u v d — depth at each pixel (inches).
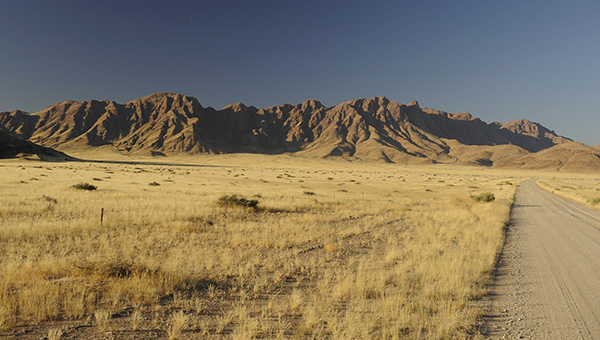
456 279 312.5
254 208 904.3
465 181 3821.4
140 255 386.0
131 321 219.8
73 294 255.9
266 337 201.6
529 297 288.5
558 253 466.9
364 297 273.9
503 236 600.1
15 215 629.6
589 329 226.4
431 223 740.0
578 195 1734.7
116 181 1877.5
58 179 1833.2
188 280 308.3
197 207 844.0
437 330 213.5
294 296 261.1
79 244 433.4
